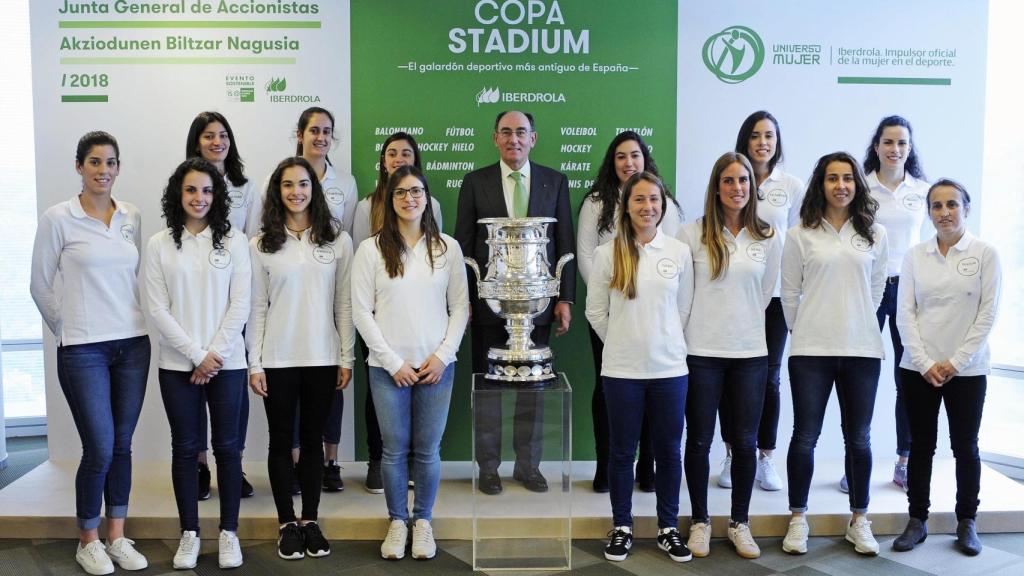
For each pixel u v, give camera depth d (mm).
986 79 4418
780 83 4352
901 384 3881
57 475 4121
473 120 4320
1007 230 4660
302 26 4262
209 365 3199
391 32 4273
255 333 3357
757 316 3365
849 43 4355
